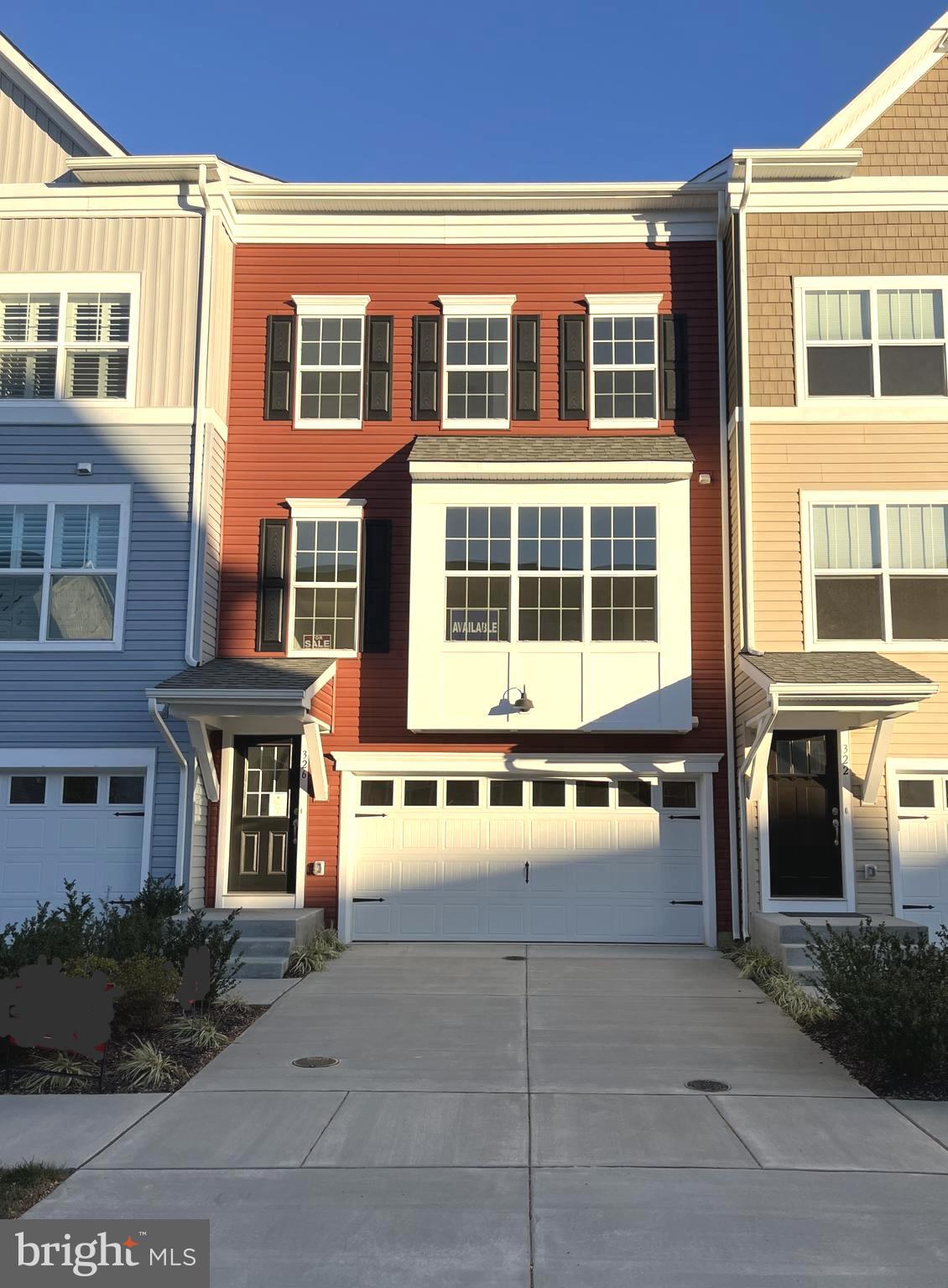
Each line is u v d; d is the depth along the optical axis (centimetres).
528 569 1360
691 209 1485
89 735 1333
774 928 1174
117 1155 624
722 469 1434
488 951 1318
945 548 1345
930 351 1373
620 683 1339
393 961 1250
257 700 1238
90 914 1016
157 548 1363
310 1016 977
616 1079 783
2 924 1313
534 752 1386
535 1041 891
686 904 1376
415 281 1495
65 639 1354
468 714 1343
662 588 1346
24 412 1392
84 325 1418
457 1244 508
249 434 1471
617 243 1491
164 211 1423
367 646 1420
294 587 1444
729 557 1408
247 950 1175
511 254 1496
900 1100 739
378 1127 675
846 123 1407
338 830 1394
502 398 1473
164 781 1321
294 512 1448
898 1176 595
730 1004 1034
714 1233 520
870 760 1266
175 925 1041
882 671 1214
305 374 1487
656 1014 991
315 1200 558
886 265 1383
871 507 1355
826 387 1371
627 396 1467
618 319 1481
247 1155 625
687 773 1382
